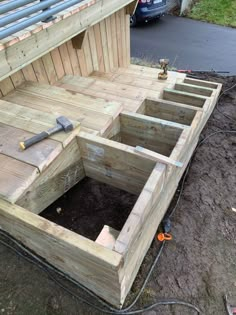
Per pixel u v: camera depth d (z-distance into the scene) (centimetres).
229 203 229
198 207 224
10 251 179
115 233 157
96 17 257
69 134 173
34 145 166
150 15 677
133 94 255
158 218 187
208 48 590
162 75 299
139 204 139
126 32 379
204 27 704
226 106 367
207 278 177
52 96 221
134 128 213
